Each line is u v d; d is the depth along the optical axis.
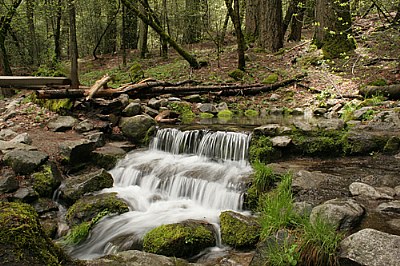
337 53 12.75
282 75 13.17
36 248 2.17
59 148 7.39
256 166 5.75
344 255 3.21
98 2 23.88
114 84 13.54
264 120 9.56
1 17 14.88
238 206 5.55
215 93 12.01
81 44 29.17
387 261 3.02
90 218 5.61
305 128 6.92
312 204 4.59
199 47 21.89
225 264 4.21
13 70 19.36
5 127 8.73
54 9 16.08
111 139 8.82
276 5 16.66
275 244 3.63
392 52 11.67
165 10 21.12
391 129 6.79
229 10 13.41
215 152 7.39
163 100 10.92
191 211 5.74
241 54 13.80
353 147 6.43
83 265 2.61
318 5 13.74
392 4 8.73
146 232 5.08
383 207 4.27
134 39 27.06
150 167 7.07
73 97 9.48
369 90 9.45
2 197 5.85
